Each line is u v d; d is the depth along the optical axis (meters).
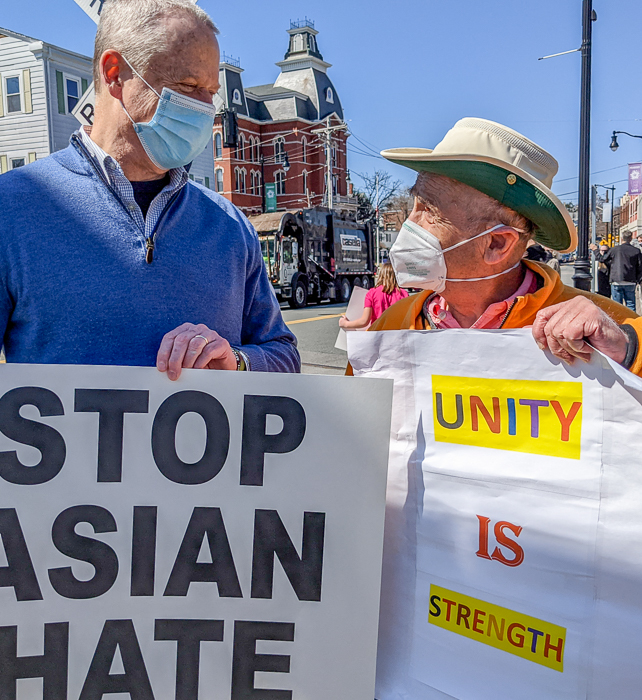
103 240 1.42
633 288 12.66
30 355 1.41
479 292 1.48
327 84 52.16
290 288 20.77
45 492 1.19
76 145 1.49
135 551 1.20
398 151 1.51
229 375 1.21
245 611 1.21
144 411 1.20
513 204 1.36
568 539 1.12
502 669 1.18
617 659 1.08
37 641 1.18
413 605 1.28
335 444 1.21
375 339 1.32
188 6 1.49
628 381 1.03
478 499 1.21
